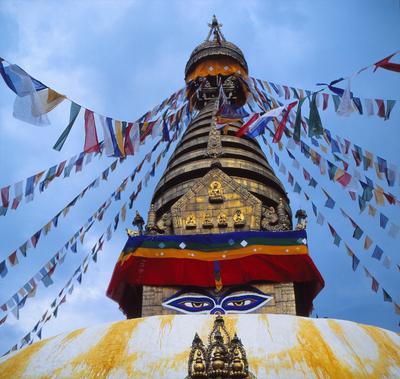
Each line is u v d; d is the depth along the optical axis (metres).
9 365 11.43
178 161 21.20
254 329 11.46
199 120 23.11
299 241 15.73
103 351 11.03
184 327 11.59
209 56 24.75
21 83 10.13
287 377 10.12
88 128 11.80
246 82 21.73
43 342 12.18
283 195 20.73
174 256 15.77
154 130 14.78
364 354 11.03
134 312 17.34
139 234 16.94
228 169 20.00
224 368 10.23
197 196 17.91
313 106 12.40
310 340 11.15
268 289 15.20
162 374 10.30
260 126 13.37
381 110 12.15
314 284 15.93
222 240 15.97
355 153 14.69
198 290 15.40
